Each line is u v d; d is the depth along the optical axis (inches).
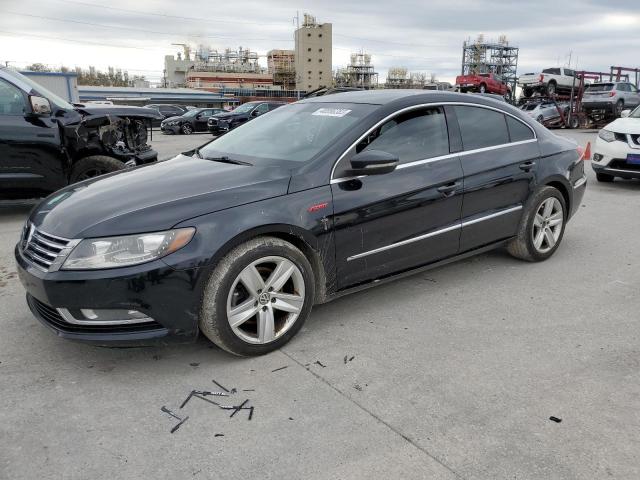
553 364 121.1
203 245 113.5
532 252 187.5
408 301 158.6
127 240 110.1
